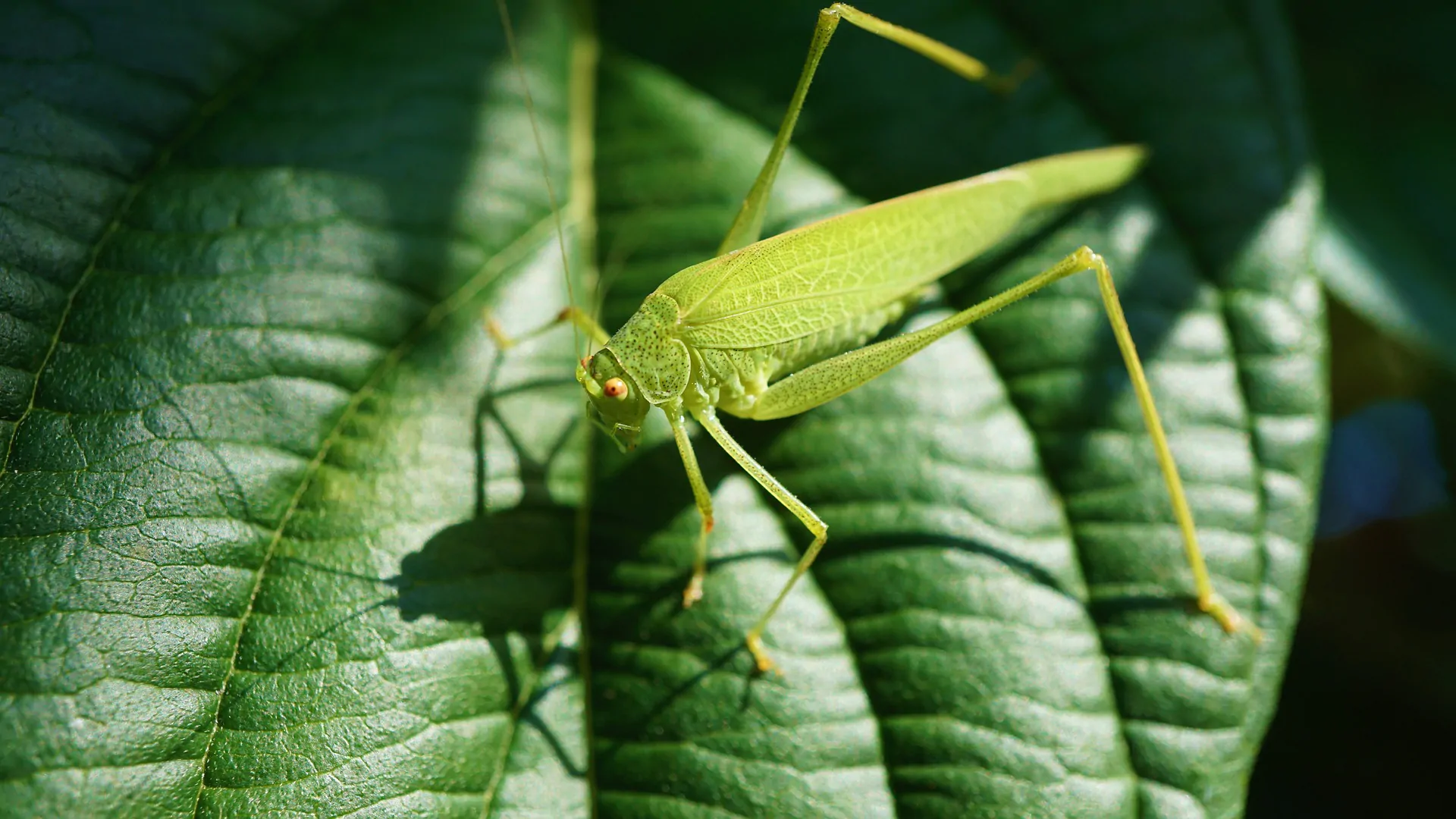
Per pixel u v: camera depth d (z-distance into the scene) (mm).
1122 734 130
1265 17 141
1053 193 140
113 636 125
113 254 133
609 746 130
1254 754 131
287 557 129
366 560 130
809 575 134
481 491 134
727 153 144
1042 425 137
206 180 136
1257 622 133
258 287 134
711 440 139
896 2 146
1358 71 148
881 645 132
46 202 132
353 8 143
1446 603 152
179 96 137
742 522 136
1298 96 140
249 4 141
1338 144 146
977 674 131
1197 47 142
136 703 124
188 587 127
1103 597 133
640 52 147
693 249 142
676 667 132
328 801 125
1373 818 146
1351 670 151
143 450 129
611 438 136
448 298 138
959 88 144
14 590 124
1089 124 143
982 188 138
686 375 135
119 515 127
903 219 137
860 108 144
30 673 123
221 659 126
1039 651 131
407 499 132
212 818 124
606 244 143
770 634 132
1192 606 133
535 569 134
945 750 129
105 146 135
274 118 139
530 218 142
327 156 138
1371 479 159
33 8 136
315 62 141
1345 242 142
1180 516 134
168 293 133
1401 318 140
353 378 134
